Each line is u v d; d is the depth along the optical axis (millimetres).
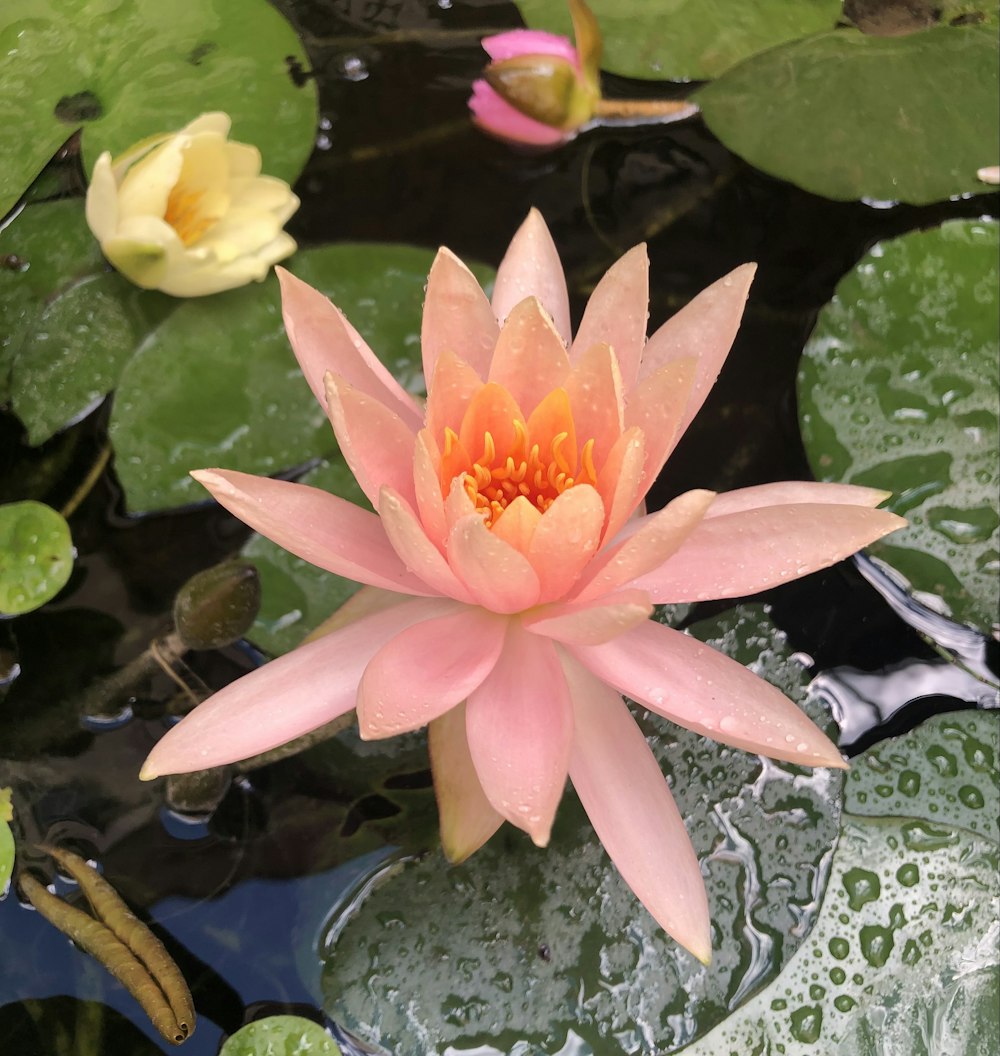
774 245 382
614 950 291
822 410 336
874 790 306
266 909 295
